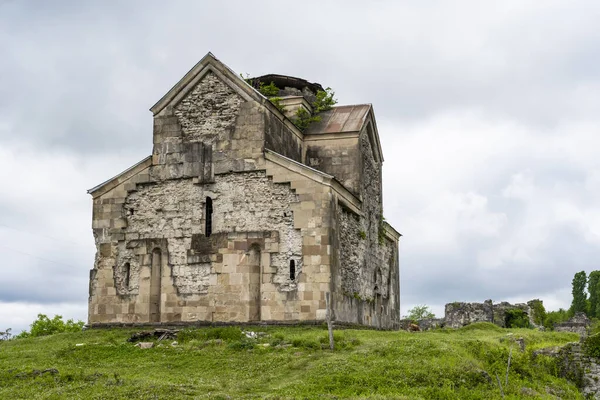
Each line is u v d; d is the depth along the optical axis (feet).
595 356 102.42
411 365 89.30
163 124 137.39
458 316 201.87
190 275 130.72
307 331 117.29
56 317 216.33
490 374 94.99
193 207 132.98
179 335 111.86
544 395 90.33
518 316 200.75
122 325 132.98
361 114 155.94
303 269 124.36
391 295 172.14
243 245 128.47
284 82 165.48
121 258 135.64
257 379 88.12
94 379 87.81
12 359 103.40
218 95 135.44
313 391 81.05
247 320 126.00
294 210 126.72
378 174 166.81
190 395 79.92
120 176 137.80
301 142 150.10
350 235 139.54
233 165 131.85
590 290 319.47
